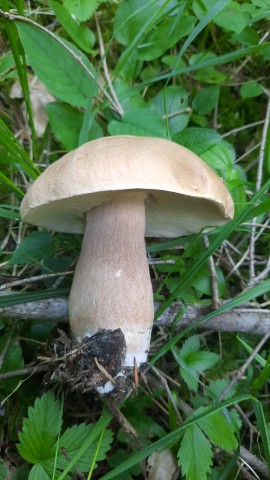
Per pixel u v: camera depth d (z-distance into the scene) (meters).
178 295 0.20
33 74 0.24
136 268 0.17
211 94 0.24
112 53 0.24
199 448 0.16
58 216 0.19
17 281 0.19
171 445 0.17
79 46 0.23
